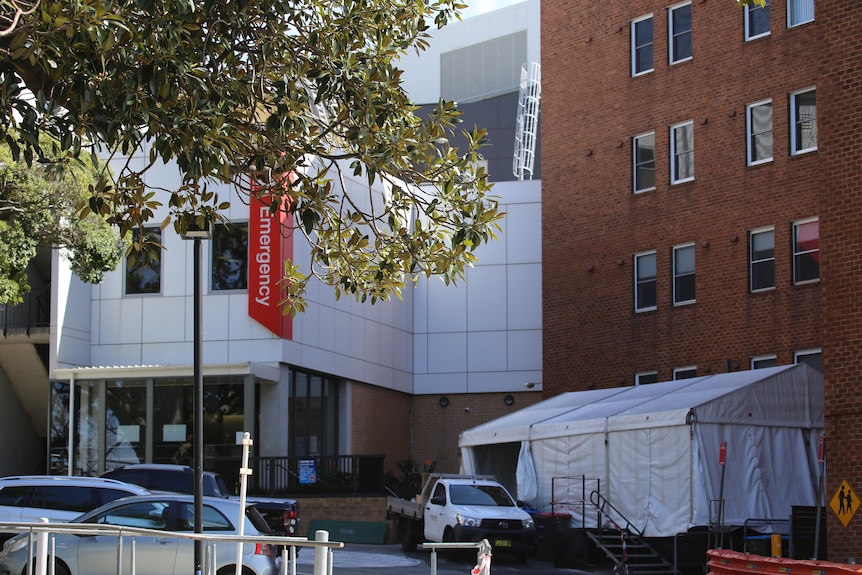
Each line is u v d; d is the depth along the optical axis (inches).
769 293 1218.6
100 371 1258.0
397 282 551.2
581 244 1413.6
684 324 1295.5
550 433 1100.5
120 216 530.6
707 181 1291.8
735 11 1282.0
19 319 1374.3
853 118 772.0
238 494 1223.5
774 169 1228.5
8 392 1375.5
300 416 1355.8
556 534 1010.7
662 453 975.6
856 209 764.0
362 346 1489.9
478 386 1610.5
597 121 1412.4
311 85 596.1
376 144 535.8
